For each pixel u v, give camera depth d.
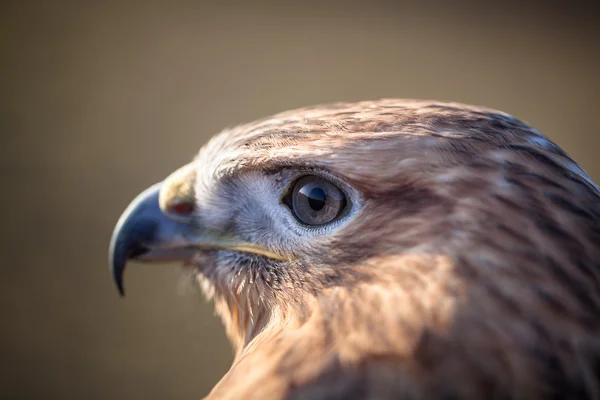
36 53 17.67
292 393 3.24
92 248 13.57
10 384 11.72
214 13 19.22
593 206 3.45
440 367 3.06
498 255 3.21
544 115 17.12
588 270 3.23
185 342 11.59
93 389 11.42
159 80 17.23
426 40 19.16
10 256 13.34
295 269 3.86
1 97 16.41
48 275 13.08
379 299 3.34
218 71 17.53
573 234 3.30
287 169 3.88
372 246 3.49
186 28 18.80
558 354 3.07
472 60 18.56
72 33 18.31
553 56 18.84
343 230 3.60
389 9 20.08
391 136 3.58
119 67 17.50
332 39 18.83
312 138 3.74
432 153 3.48
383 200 3.50
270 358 3.45
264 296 4.19
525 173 3.43
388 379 3.11
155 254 4.93
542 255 3.22
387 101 4.21
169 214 4.89
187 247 4.84
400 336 3.18
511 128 3.70
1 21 18.50
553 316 3.12
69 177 14.69
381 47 18.69
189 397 11.13
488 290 3.14
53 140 15.47
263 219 4.13
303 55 18.28
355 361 3.22
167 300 12.46
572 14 20.58
